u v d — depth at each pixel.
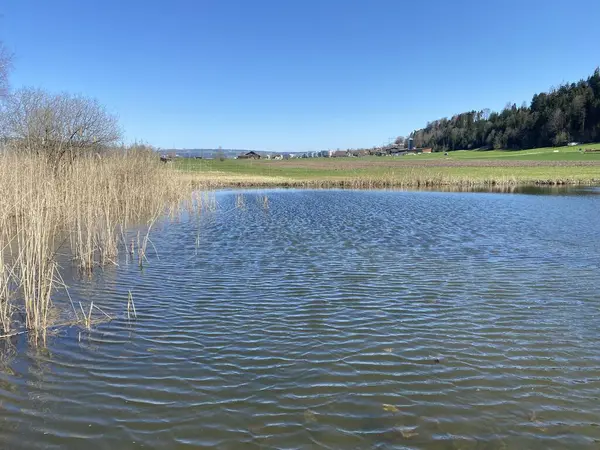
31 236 8.14
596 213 23.75
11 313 7.19
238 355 6.27
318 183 50.03
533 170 63.91
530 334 7.13
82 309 7.56
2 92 23.12
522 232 17.48
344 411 4.91
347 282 10.10
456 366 6.00
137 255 12.80
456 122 191.62
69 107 24.11
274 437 4.45
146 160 25.42
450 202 30.94
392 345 6.67
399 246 14.49
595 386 5.50
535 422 4.74
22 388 5.24
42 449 4.20
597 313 8.12
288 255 12.99
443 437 4.47
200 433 4.49
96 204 15.92
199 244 14.62
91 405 4.93
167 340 6.75
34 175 12.59
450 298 8.95
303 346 6.61
